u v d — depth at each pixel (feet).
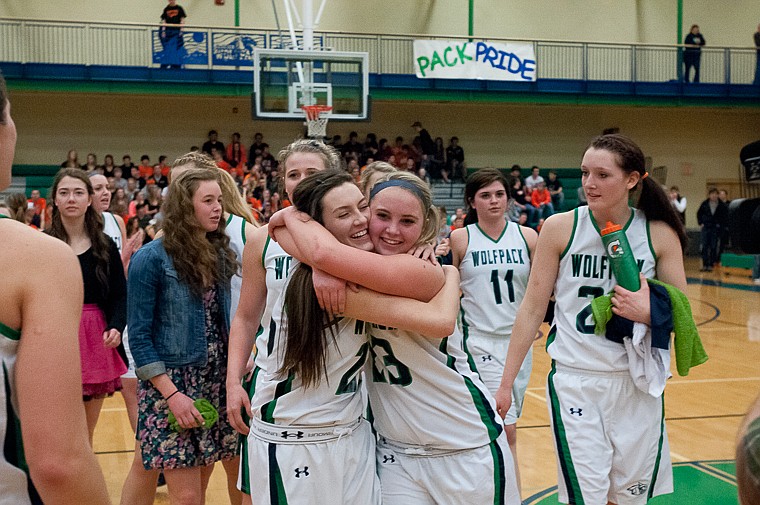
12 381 4.31
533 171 59.31
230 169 57.16
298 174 9.66
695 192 73.15
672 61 68.74
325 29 63.62
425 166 62.69
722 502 13.57
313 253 6.68
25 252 4.29
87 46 59.47
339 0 63.72
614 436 9.31
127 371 13.83
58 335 4.23
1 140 4.37
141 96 62.39
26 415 4.14
